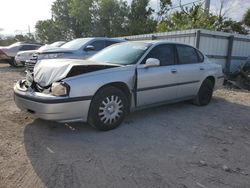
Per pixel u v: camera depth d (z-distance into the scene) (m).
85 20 40.09
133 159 3.88
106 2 37.34
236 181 3.42
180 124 5.58
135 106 5.41
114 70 4.98
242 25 20.61
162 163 3.80
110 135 4.77
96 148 4.20
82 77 4.54
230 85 11.41
